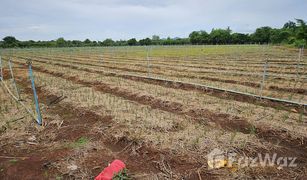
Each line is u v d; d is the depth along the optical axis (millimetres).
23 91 9688
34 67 18609
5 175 3838
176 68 15289
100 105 7223
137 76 12086
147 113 6477
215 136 4961
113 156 4391
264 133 5230
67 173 3848
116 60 22750
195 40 73250
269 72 12789
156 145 4664
